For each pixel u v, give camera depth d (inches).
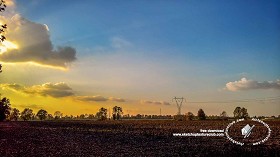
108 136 2082.9
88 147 1466.5
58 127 3218.5
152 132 2378.2
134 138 1942.7
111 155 1221.7
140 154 1248.2
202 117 6146.7
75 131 2546.8
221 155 1178.0
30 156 1155.9
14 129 2763.3
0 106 2625.5
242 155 1177.4
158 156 1187.9
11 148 1365.7
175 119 6579.7
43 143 1616.6
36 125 3703.3
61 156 1176.8
